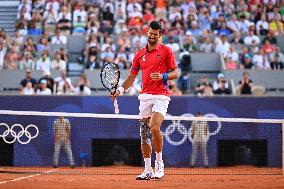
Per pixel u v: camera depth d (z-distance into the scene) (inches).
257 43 1508.4
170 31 1475.1
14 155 1171.3
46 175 904.9
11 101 1186.0
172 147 1187.9
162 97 661.9
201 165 1187.9
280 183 665.0
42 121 1177.4
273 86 1353.3
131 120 1187.3
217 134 1192.8
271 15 1620.3
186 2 1641.2
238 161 1204.5
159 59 665.6
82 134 1181.1
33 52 1428.4
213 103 1203.2
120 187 578.9
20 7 1627.7
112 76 688.4
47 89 1274.6
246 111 1204.5
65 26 1519.4
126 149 1199.6
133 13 1574.8
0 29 1524.4
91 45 1422.2
